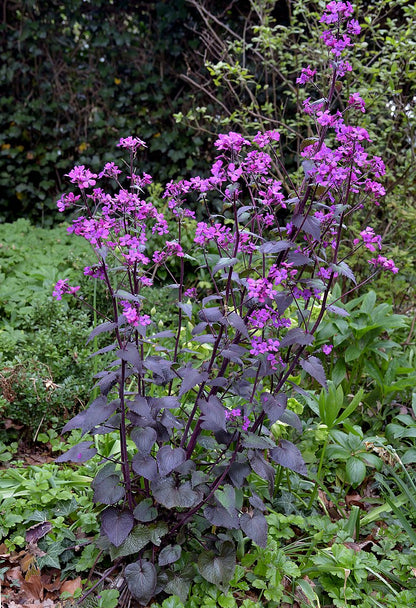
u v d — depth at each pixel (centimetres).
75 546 243
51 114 647
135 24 634
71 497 263
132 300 198
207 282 455
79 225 196
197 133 601
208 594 227
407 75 400
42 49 643
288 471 288
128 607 224
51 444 328
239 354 210
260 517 220
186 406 283
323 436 285
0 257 498
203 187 214
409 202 415
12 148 649
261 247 201
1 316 428
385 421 356
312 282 211
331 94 214
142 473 206
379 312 358
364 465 278
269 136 214
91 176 196
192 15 607
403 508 287
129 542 216
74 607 220
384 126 461
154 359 223
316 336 348
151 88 633
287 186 408
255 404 223
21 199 654
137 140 225
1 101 640
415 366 376
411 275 440
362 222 447
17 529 257
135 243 198
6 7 637
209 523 236
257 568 239
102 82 640
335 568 235
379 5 441
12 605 224
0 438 323
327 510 289
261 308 215
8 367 320
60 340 368
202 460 242
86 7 627
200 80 612
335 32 213
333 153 206
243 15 587
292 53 510
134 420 210
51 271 462
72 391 331
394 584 250
